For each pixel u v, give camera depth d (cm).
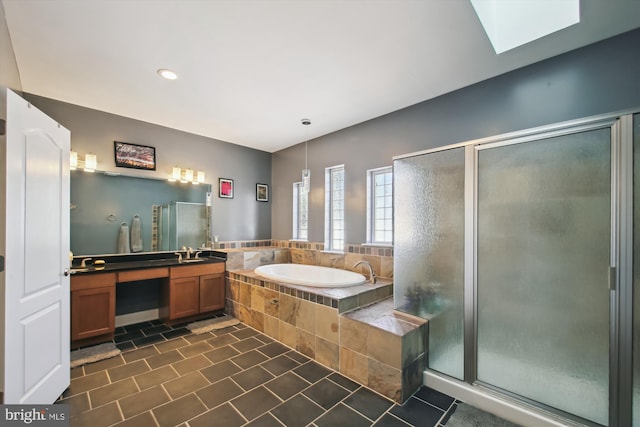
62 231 202
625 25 180
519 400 180
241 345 287
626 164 148
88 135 315
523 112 230
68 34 187
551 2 187
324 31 186
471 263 202
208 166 421
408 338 202
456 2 161
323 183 414
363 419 179
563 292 167
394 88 267
